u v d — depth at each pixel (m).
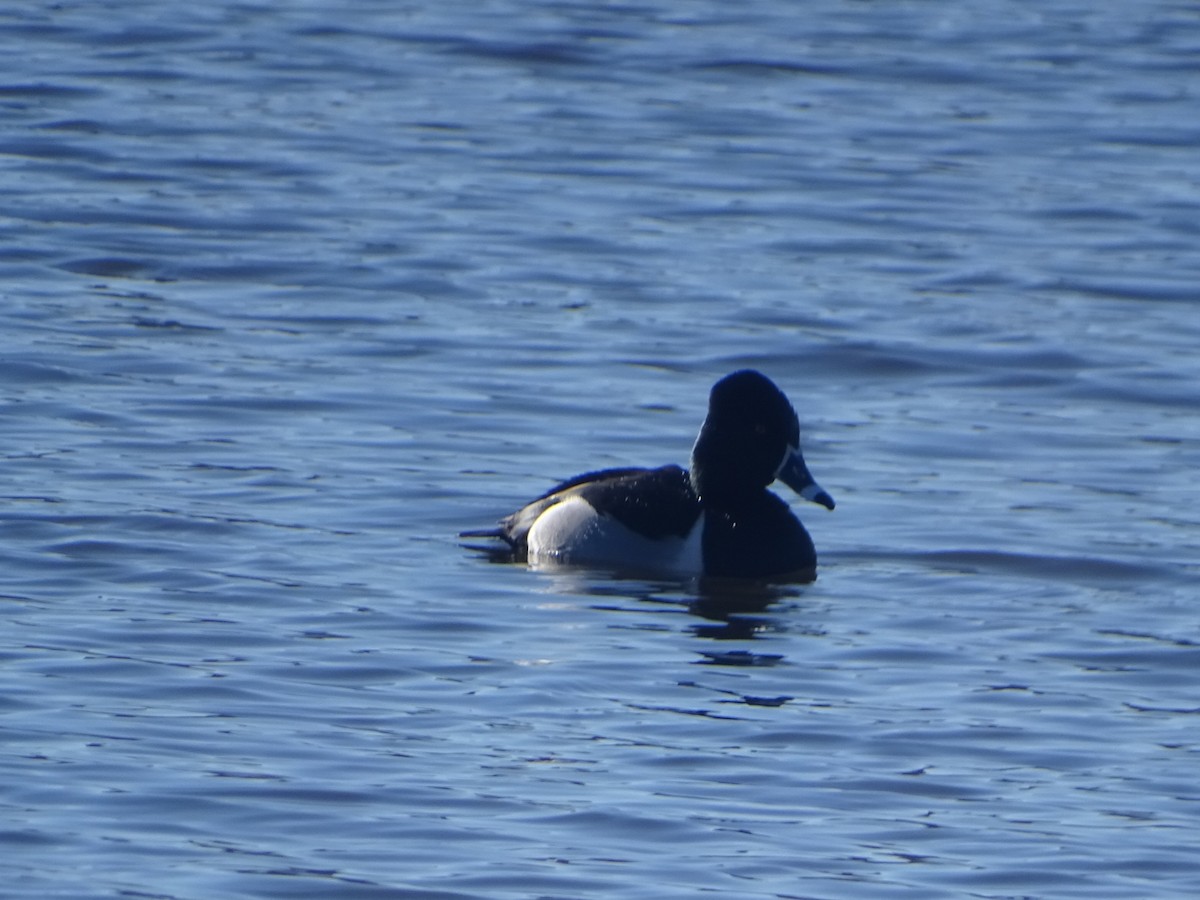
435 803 9.84
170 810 9.66
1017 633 12.88
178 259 21.42
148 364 18.12
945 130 27.80
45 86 27.98
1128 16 34.22
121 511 14.48
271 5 33.19
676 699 11.48
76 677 11.40
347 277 21.06
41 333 18.81
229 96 28.06
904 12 34.28
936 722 11.21
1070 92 29.81
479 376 18.27
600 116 27.95
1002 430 17.44
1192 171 26.20
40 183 23.83
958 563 14.35
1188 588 13.79
